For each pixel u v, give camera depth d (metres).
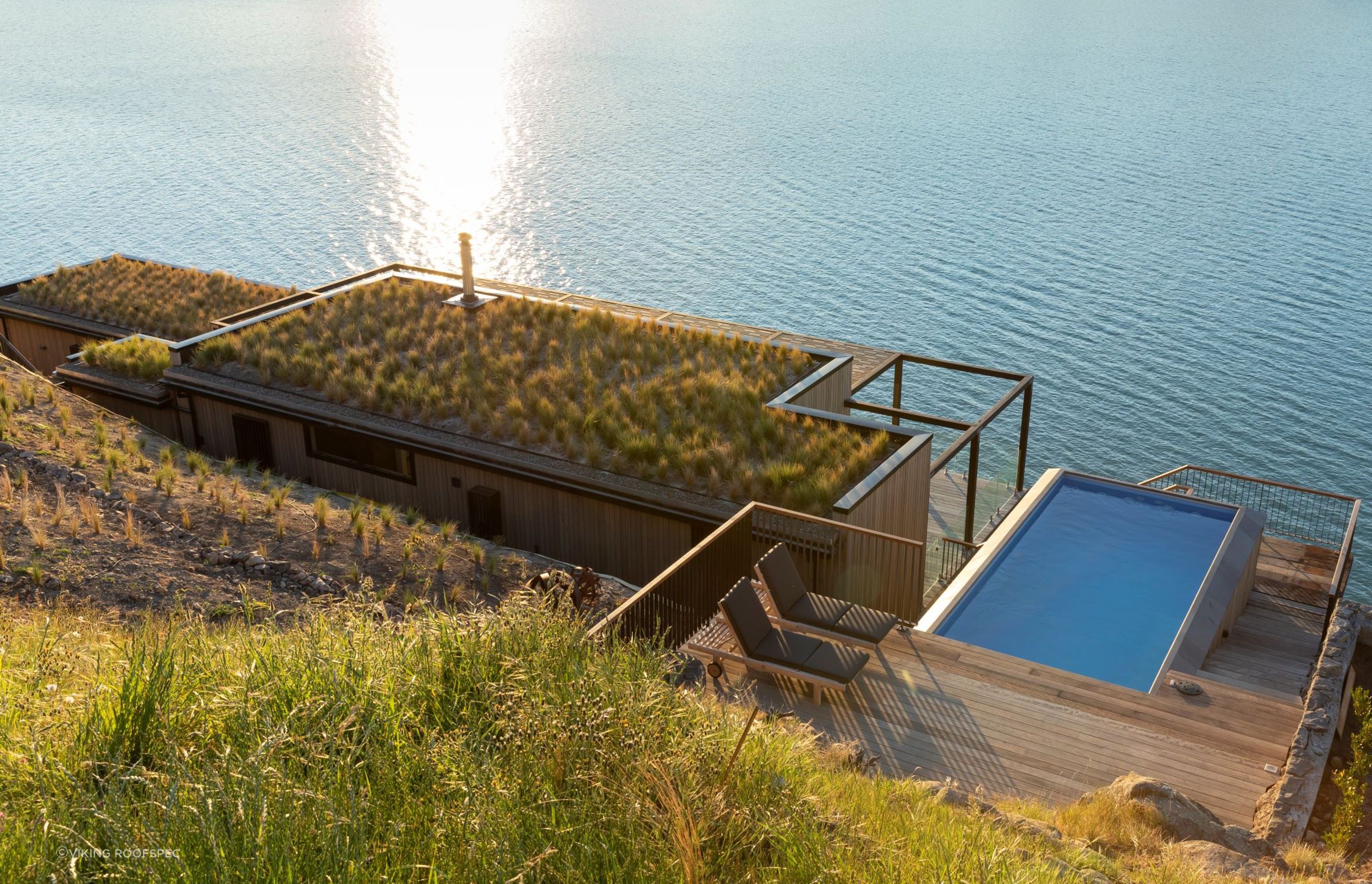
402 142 103.12
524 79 145.25
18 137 101.44
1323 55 148.88
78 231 70.25
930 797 5.81
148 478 13.84
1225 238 68.00
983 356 50.41
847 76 142.12
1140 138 99.50
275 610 10.62
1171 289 58.81
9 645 5.97
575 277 64.12
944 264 64.25
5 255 64.38
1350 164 86.56
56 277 25.80
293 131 107.06
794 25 199.38
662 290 61.53
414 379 17.09
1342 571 13.91
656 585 8.93
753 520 11.73
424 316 19.73
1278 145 94.56
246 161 93.31
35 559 10.52
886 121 112.12
